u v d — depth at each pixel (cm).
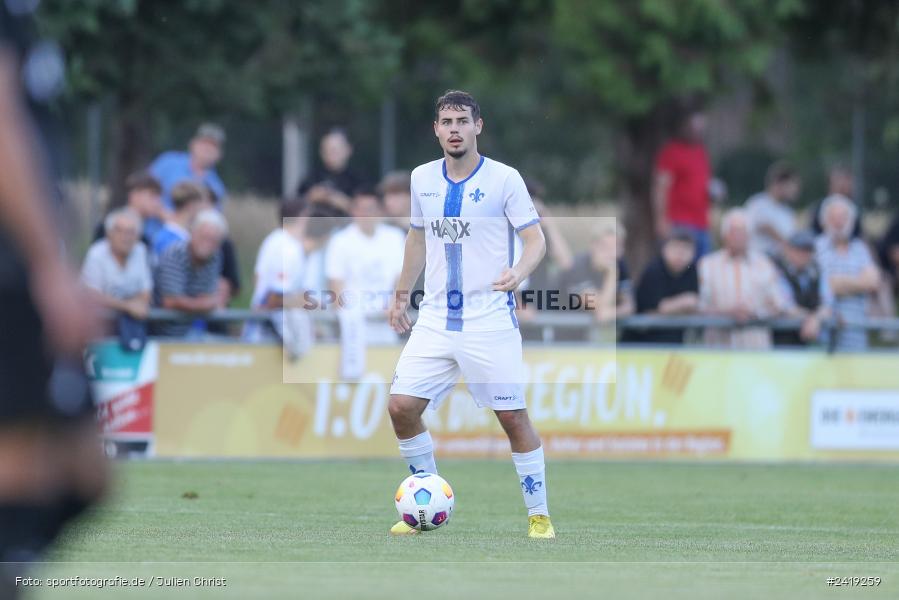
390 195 4331
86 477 1205
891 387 4619
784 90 9381
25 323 1166
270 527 2677
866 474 4269
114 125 5891
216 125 6366
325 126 8231
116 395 4200
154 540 2406
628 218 7294
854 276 5056
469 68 6988
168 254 4272
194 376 4256
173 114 5862
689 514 3153
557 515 3094
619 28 6494
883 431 4609
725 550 2427
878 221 8375
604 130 11231
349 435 4322
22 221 1079
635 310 4672
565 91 7844
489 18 6862
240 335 4747
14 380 1167
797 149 9625
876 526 2969
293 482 3703
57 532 1234
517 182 2531
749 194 9719
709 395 4519
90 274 4153
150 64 5606
